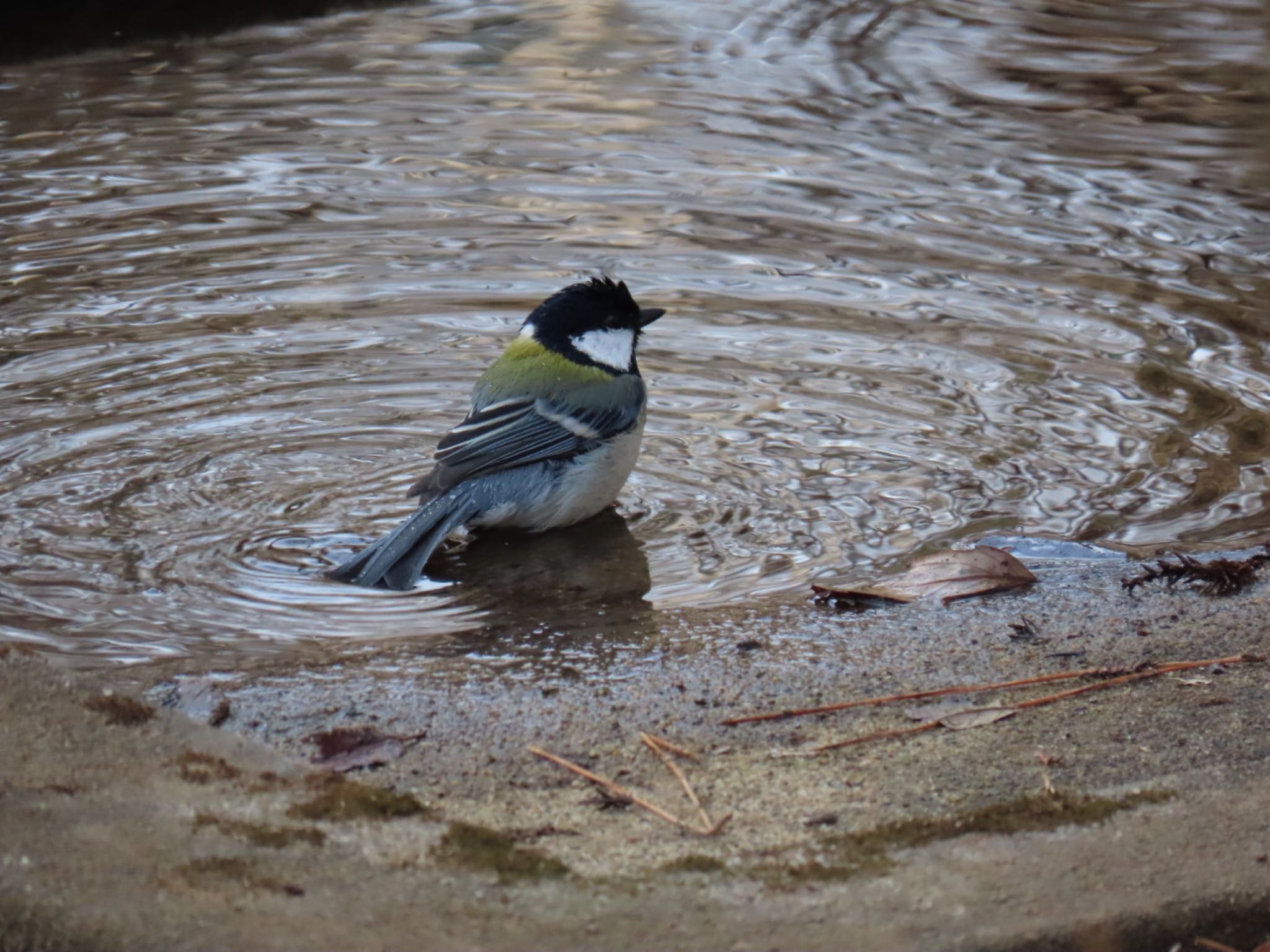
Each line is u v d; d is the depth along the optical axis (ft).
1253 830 19.61
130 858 18.02
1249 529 32.81
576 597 30.04
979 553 30.94
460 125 66.33
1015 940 17.13
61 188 57.31
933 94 70.49
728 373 42.06
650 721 24.49
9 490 34.17
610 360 34.78
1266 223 53.88
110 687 24.81
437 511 31.86
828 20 84.23
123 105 68.13
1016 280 48.83
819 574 30.99
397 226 54.13
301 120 66.69
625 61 76.84
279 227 53.93
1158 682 25.84
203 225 53.98
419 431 38.60
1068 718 24.30
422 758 22.94
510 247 52.16
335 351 43.60
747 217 54.90
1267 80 71.72
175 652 27.14
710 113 67.82
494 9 87.45
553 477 32.81
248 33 81.71
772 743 23.65
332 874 18.10
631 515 34.17
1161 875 18.44
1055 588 30.19
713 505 34.58
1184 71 73.46
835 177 59.41
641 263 50.47
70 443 36.94
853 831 19.89
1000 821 19.94
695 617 28.99
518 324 45.73
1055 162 60.85
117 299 47.19
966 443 37.50
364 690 25.54
